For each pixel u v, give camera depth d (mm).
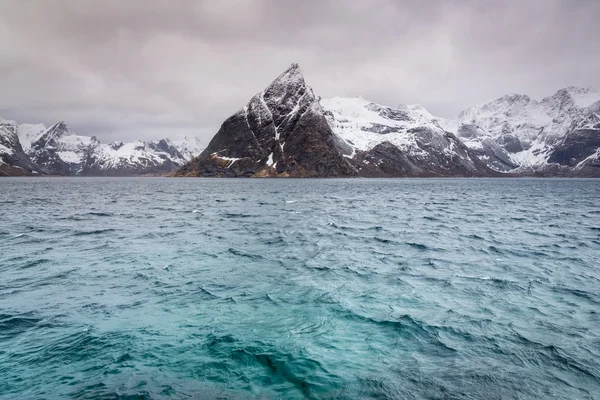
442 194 116938
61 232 39000
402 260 26609
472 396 10672
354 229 41500
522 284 20906
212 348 13438
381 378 11570
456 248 30859
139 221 48375
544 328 15086
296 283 21062
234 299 18469
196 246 31656
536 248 30938
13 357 12703
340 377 11617
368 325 15375
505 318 16094
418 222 47781
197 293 19359
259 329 15031
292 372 11906
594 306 17531
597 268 24438
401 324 15445
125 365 12273
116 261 26188
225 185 193125
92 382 11297
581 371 11930
